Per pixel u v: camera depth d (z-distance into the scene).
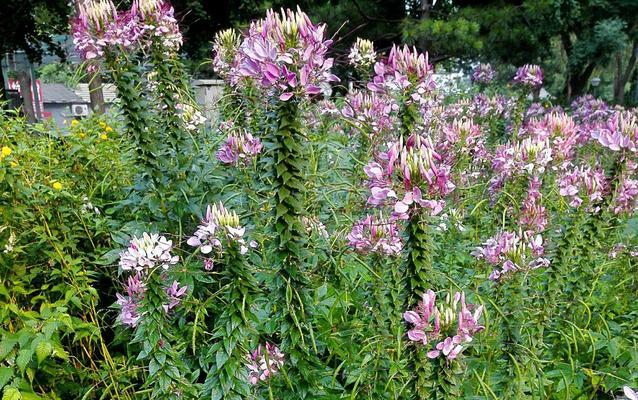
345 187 2.60
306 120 2.72
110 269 2.83
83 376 2.30
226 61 3.48
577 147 4.42
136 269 1.88
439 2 9.66
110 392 2.29
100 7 2.40
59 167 3.01
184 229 2.66
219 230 1.90
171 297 2.01
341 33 9.57
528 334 2.18
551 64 13.97
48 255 2.43
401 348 1.93
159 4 2.58
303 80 1.72
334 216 2.48
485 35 8.53
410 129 2.50
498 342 2.03
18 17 10.95
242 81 3.03
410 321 1.66
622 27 9.77
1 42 11.22
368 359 2.05
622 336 2.41
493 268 2.15
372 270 2.08
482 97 5.94
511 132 5.24
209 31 11.35
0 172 2.32
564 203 2.94
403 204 1.62
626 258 2.71
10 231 2.37
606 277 2.85
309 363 2.08
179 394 1.98
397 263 2.05
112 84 2.57
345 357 2.28
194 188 2.63
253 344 2.04
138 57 2.67
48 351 1.91
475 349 2.07
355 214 2.86
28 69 11.62
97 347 2.60
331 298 2.40
